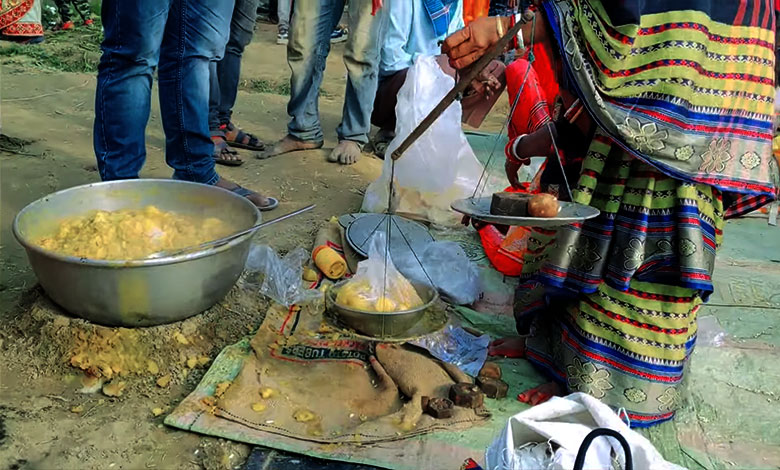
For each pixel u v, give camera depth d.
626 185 2.01
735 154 1.96
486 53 1.85
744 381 2.40
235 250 2.29
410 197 3.43
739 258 3.31
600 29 1.86
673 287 2.05
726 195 2.13
